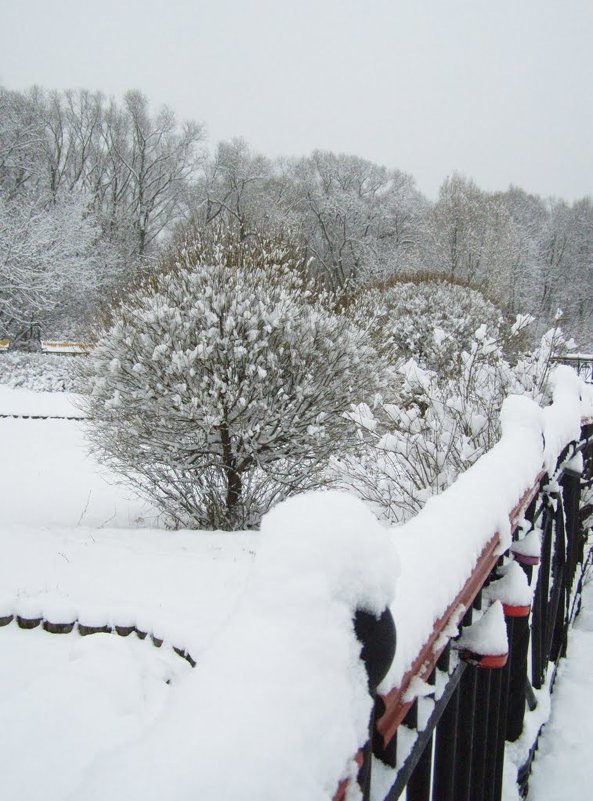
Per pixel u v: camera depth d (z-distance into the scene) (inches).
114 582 188.1
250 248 299.1
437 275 668.7
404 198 1894.7
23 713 121.5
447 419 196.5
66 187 1625.2
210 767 21.3
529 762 94.4
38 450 487.8
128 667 139.5
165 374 249.4
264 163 1915.6
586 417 152.9
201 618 161.6
